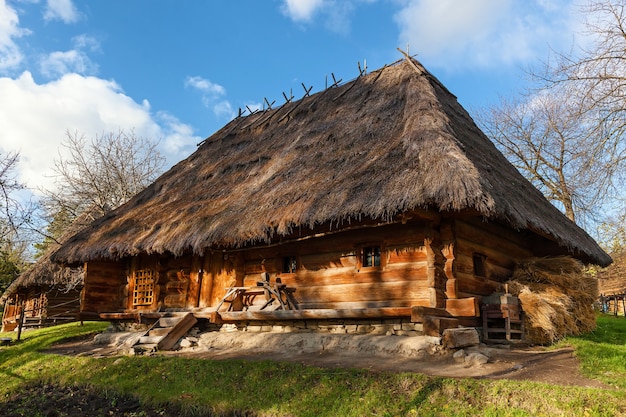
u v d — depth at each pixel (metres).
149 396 7.21
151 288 13.47
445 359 7.40
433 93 11.09
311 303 10.30
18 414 7.18
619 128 16.28
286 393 6.41
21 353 12.00
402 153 8.95
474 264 9.89
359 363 7.44
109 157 24.08
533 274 10.31
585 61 16.67
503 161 12.91
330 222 8.62
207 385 7.23
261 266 11.42
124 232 12.52
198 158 16.41
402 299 9.12
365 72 15.15
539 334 8.84
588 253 11.88
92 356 10.25
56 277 19.77
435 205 7.95
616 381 5.93
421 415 5.32
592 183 16.86
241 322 11.12
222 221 10.10
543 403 5.18
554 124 23.19
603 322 14.44
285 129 14.48
